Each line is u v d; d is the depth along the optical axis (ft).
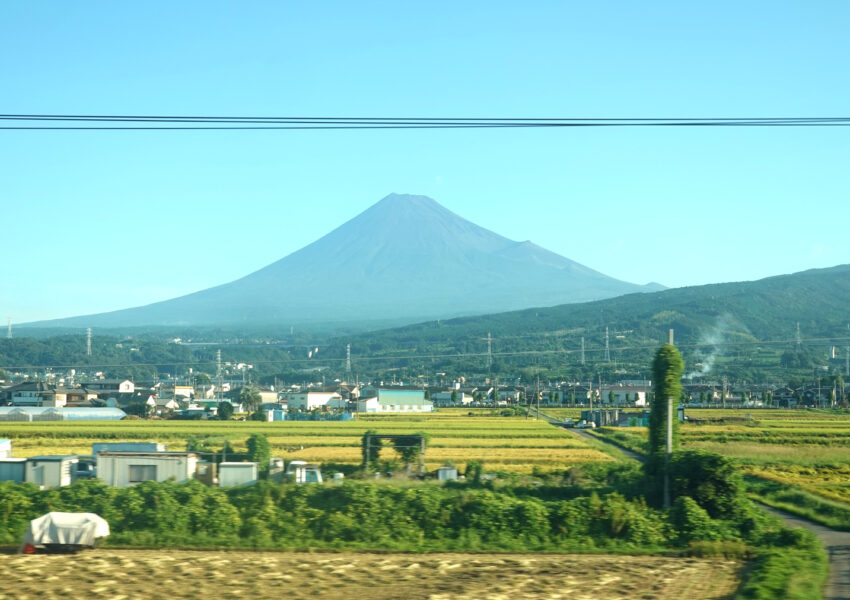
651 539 120.98
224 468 155.74
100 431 336.29
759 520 131.03
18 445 284.61
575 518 123.24
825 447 305.53
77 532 108.78
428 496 127.44
